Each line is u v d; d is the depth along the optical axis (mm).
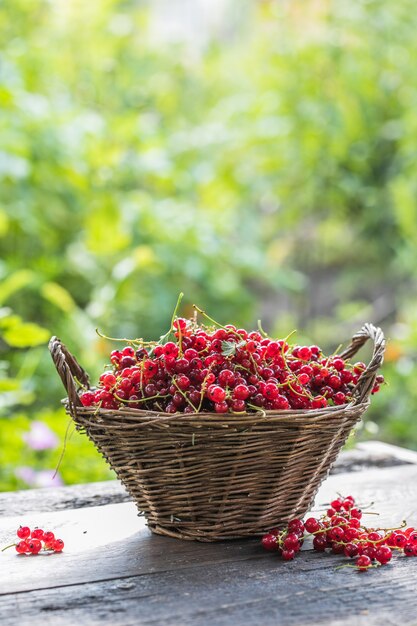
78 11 3639
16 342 2014
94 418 1098
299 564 1060
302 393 1088
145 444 1071
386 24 3639
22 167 2717
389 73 3670
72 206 3127
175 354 1064
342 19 3684
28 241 3168
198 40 4531
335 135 3682
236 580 1008
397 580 1011
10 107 2852
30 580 1010
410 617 912
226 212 3805
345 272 4035
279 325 3941
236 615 914
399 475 1483
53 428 2100
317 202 3947
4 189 2914
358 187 3744
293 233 4207
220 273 3582
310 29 3754
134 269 3180
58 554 1097
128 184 3535
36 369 2832
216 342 1076
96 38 3732
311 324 4016
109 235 3080
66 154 2947
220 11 4734
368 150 3713
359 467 1554
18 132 2816
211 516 1109
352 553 1076
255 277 4062
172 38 4180
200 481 1084
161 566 1051
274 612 922
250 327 3672
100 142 3143
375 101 3693
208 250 3344
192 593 971
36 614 918
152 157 3385
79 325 2828
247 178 3930
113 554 1093
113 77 3855
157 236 3281
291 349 1190
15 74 2957
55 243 3246
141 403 1089
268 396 1050
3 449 2045
